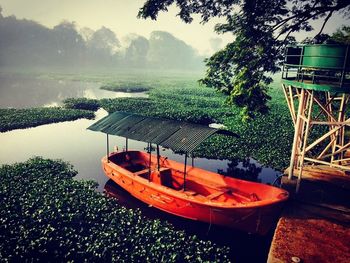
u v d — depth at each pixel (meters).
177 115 25.83
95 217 9.41
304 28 13.27
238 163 15.67
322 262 5.91
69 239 8.24
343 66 7.30
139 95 46.03
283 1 11.73
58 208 9.75
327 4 12.09
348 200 8.34
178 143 9.35
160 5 12.20
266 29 11.95
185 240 8.71
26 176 12.57
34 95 43.66
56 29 122.19
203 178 10.71
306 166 11.01
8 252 7.62
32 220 9.04
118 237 8.38
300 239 6.68
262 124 22.52
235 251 8.46
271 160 15.46
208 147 17.44
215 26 12.80
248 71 11.52
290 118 24.62
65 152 17.53
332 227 7.15
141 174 11.16
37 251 7.71
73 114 26.77
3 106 33.03
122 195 11.92
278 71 12.32
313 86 7.91
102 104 32.09
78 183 12.04
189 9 12.78
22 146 18.45
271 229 9.48
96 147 18.69
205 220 9.20
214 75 12.87
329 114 8.36
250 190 9.47
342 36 16.20
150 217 10.19
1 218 9.00
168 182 11.28
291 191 8.86
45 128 23.42
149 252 7.85
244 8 11.65
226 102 12.07
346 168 8.12
